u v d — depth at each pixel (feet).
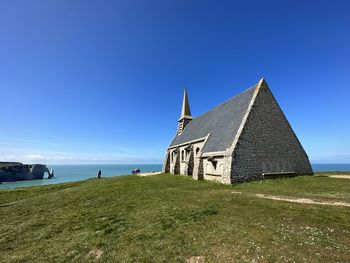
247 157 75.87
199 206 42.91
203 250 24.67
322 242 25.05
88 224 37.22
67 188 95.66
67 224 38.37
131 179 112.98
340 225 29.81
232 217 35.09
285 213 35.63
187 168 113.91
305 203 41.55
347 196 47.16
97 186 87.20
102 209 47.06
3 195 78.95
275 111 88.02
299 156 88.28
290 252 23.07
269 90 90.02
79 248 27.81
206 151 93.15
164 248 25.90
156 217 37.63
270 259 21.77
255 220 33.12
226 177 73.36
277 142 84.12
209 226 31.76
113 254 25.49
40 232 35.45
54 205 55.57
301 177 79.15
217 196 51.55
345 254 22.35
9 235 35.40
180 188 70.03
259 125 81.92
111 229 33.60
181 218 36.11
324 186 60.80
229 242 26.16
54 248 28.60
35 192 85.20
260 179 76.13
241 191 57.62
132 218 38.37
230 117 97.19
